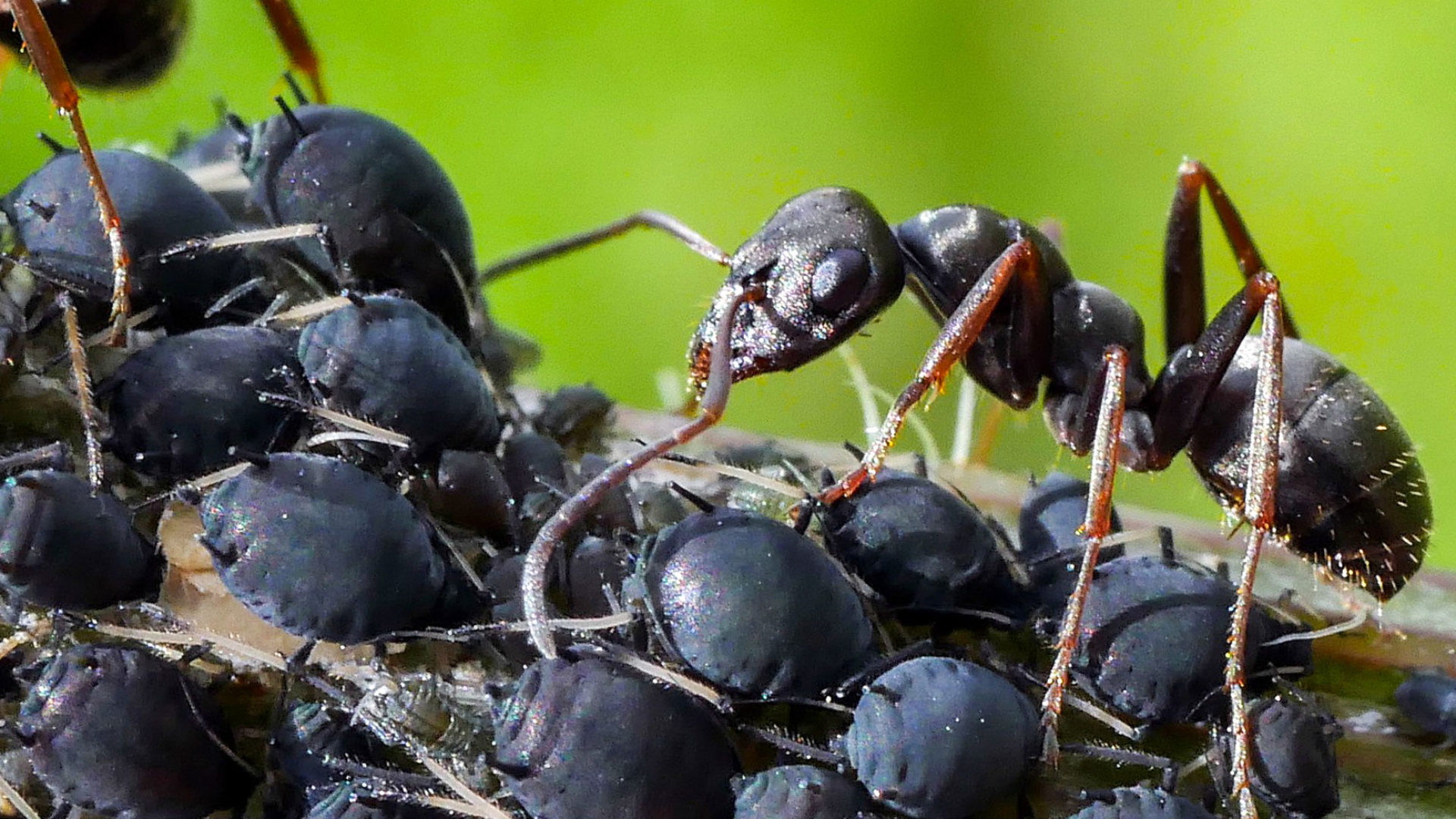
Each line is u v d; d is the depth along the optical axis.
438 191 0.05
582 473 0.05
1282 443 0.05
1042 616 0.05
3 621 0.05
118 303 0.05
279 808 0.05
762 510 0.05
